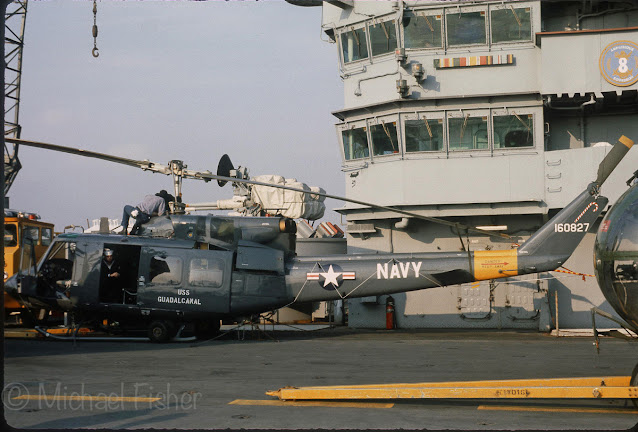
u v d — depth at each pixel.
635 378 7.39
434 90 22.88
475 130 22.80
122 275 18.92
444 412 7.59
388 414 7.45
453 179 22.89
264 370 11.23
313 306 27.72
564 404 8.15
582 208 17.55
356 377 10.33
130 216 18.98
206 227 18.50
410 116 23.06
